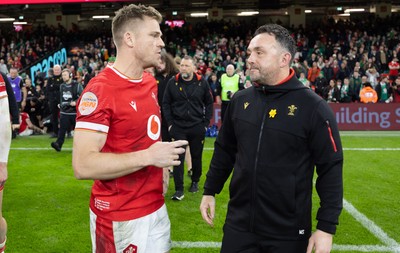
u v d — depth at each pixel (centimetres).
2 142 288
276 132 212
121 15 204
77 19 2958
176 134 540
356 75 1324
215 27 2405
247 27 2428
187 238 406
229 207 231
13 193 564
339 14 3098
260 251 219
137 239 212
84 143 192
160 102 575
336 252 374
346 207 507
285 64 216
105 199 210
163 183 228
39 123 1161
